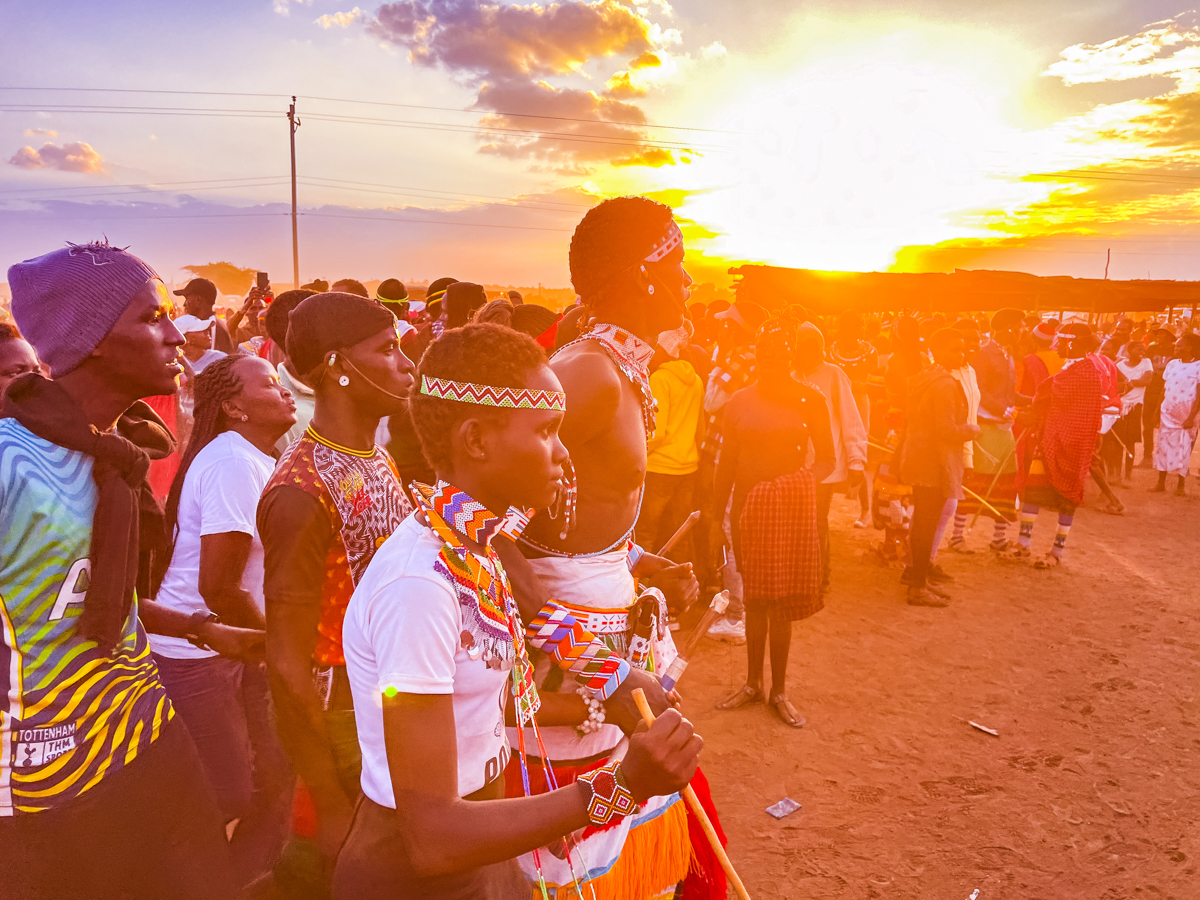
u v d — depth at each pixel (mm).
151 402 5301
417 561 1295
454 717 1325
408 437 4090
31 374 1676
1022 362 8305
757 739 4266
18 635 1641
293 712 2098
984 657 5359
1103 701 4770
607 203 2215
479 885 1447
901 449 7094
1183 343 10547
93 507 1722
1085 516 9508
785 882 3184
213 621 2459
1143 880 3227
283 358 4449
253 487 2578
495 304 4859
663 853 2137
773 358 4238
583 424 2020
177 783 1934
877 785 3871
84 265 1710
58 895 1745
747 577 4363
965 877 3229
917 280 15922
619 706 1906
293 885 2152
